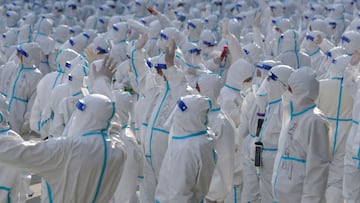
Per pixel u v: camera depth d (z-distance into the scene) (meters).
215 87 10.62
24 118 15.61
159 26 19.70
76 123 8.34
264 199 10.72
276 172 9.29
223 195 10.45
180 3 27.97
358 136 9.68
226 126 10.44
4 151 7.88
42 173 8.16
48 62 20.80
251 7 30.70
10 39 22.34
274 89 10.40
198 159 8.73
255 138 10.99
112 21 25.05
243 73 11.99
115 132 8.73
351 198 9.95
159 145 11.12
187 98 8.88
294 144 9.08
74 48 18.02
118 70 16.70
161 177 9.08
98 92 10.31
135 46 12.59
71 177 8.18
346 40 14.27
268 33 22.70
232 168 10.48
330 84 11.18
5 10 27.19
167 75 10.95
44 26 21.17
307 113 9.02
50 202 8.43
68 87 11.74
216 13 29.00
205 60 19.39
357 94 9.94
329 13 25.47
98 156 8.19
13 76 15.57
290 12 29.03
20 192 9.16
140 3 27.19
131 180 10.57
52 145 8.06
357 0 29.30
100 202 8.45
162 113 11.13
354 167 9.87
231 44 14.19
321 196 8.95
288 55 16.56
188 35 21.47
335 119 11.16
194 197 8.91
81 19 32.91
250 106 11.20
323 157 8.93
